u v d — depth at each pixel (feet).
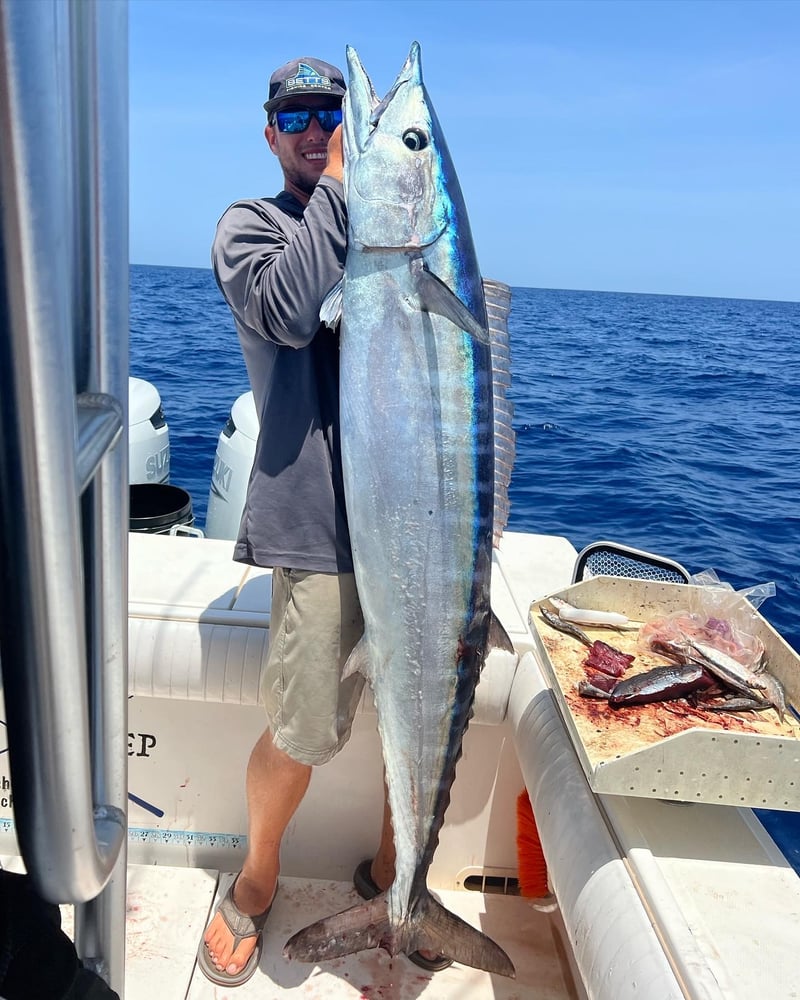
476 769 7.64
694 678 5.74
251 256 5.63
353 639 6.10
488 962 5.95
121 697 3.10
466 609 5.55
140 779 7.72
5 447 2.20
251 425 13.92
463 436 5.31
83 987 3.08
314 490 5.89
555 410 45.44
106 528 2.91
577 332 119.14
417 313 5.15
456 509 5.37
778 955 4.53
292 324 5.37
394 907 5.89
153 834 7.82
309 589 5.96
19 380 2.15
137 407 15.30
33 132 2.01
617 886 5.11
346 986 6.71
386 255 5.12
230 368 52.60
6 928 2.92
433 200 5.14
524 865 7.38
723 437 39.58
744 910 4.83
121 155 2.69
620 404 49.34
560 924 7.27
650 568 7.73
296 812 7.75
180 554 8.79
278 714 6.17
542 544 10.18
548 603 7.03
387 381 5.18
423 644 5.50
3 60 1.94
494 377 5.82
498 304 5.79
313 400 5.90
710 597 6.91
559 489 28.02
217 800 7.73
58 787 2.54
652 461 32.81
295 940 5.94
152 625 7.27
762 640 6.38
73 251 2.69
